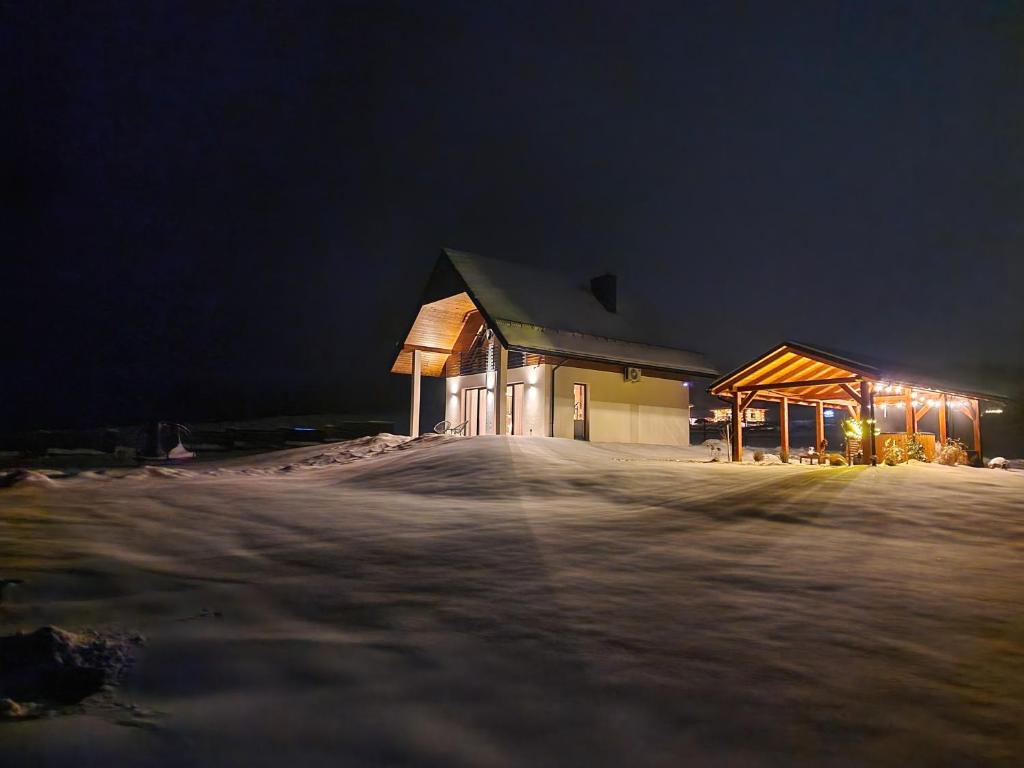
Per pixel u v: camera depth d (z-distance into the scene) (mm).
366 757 2113
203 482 11258
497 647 3162
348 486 10578
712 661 3035
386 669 2859
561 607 3811
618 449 17750
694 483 9648
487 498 8695
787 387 15258
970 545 5742
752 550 5410
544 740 2268
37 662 2715
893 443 14555
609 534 6039
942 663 3053
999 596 4152
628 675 2854
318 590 4066
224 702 2508
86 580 4023
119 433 24141
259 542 5516
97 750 2102
